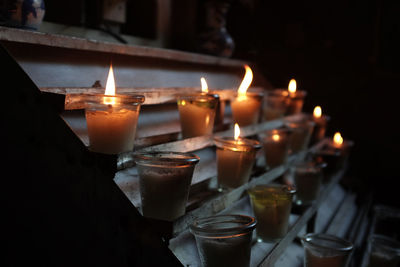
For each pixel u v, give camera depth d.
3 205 1.13
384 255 1.49
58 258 1.07
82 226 1.00
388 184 2.92
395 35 2.81
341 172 2.32
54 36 1.25
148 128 1.39
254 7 3.05
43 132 1.00
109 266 0.98
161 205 0.91
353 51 2.93
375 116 2.92
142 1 2.49
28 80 0.98
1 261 1.17
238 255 0.92
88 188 0.96
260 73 2.97
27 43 1.21
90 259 1.00
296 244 1.54
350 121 2.98
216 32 2.35
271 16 3.09
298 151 2.01
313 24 3.01
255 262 1.12
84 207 0.98
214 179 1.36
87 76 1.38
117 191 0.92
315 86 3.05
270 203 1.20
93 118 0.93
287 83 3.10
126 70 1.61
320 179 1.65
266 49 3.11
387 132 2.90
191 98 1.28
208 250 0.92
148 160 0.88
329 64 3.00
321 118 2.41
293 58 3.09
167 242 0.90
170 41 2.69
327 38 2.99
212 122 1.37
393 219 2.26
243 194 1.33
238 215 1.00
